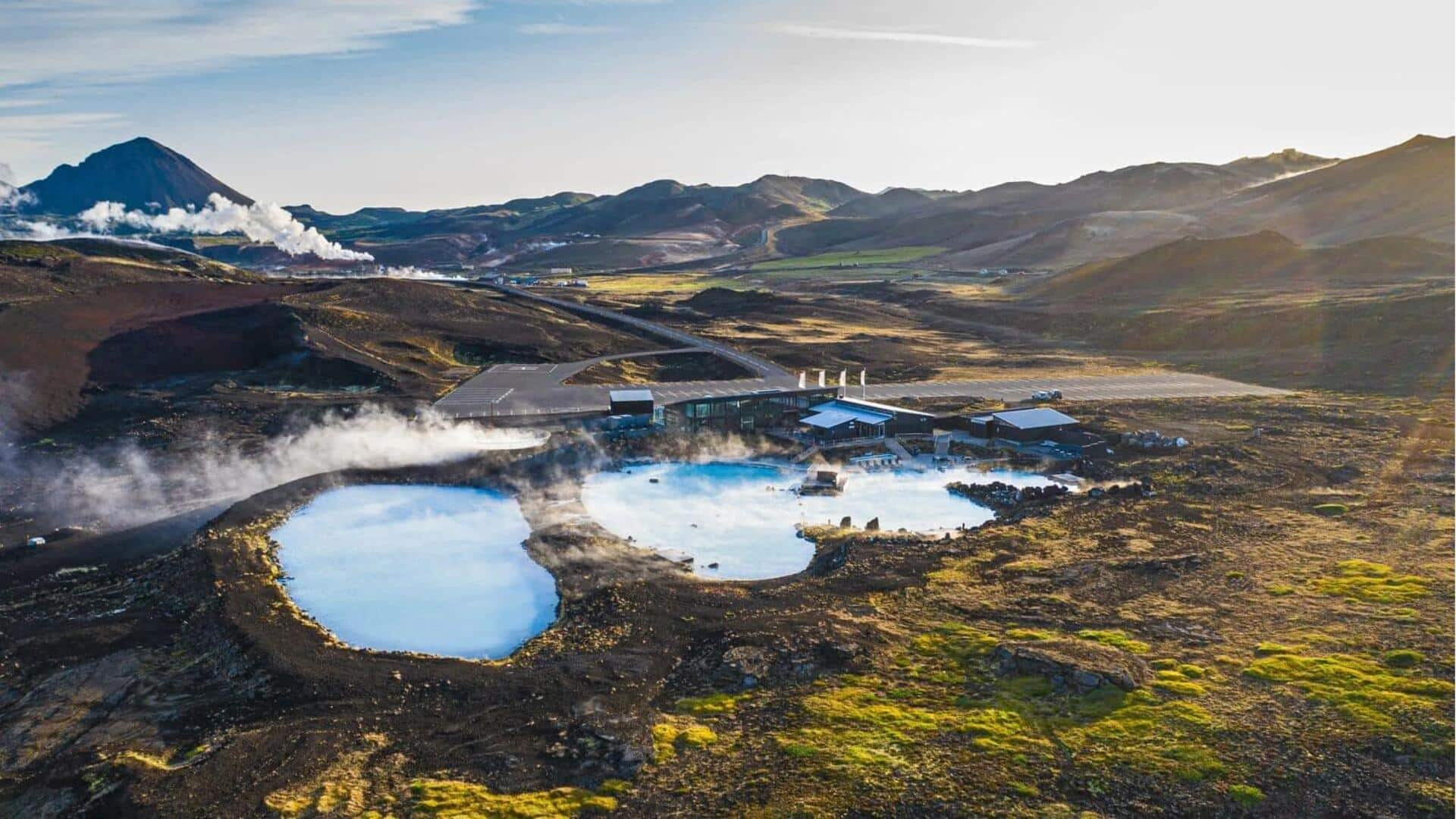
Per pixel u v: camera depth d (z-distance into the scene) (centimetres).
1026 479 7919
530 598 5422
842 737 3719
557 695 4153
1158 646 4491
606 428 9156
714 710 4019
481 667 4450
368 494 7281
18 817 3344
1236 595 5125
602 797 3362
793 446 8862
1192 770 3425
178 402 9688
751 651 4506
